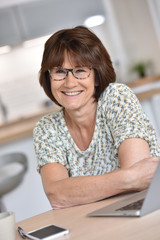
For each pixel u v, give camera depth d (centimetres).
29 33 518
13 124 446
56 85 139
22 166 304
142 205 87
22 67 580
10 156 287
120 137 128
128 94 140
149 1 575
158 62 609
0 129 408
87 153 146
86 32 138
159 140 358
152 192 87
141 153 123
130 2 606
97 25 605
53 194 122
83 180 118
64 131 149
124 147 126
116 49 625
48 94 154
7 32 510
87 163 147
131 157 122
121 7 616
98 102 145
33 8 516
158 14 574
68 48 134
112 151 143
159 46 594
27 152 312
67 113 149
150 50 612
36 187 312
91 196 115
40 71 149
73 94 139
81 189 117
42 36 523
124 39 627
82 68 137
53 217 108
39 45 580
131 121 131
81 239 81
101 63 140
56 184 124
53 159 143
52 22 525
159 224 78
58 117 151
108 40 625
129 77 611
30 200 308
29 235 90
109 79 145
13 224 86
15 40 514
